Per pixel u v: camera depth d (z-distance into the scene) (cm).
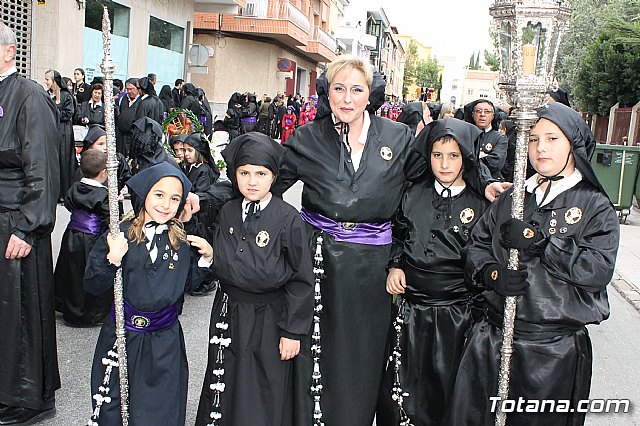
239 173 326
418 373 351
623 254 937
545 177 300
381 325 349
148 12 1698
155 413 331
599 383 495
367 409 347
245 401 325
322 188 340
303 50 3300
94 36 1437
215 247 334
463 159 337
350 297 338
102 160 556
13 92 368
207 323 589
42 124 369
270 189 340
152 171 332
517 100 276
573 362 291
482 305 335
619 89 2058
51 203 373
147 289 328
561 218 294
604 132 2231
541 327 290
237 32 2636
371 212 338
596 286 279
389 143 347
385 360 358
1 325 373
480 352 307
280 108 2334
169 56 1894
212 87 2608
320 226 344
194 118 802
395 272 346
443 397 346
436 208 346
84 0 1342
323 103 351
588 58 2234
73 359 491
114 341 333
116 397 331
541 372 289
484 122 617
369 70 337
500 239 285
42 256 384
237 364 328
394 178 344
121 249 314
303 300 326
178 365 341
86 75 1411
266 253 324
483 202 345
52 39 1233
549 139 290
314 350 339
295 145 353
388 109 1869
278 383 327
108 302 563
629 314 684
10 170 371
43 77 1232
